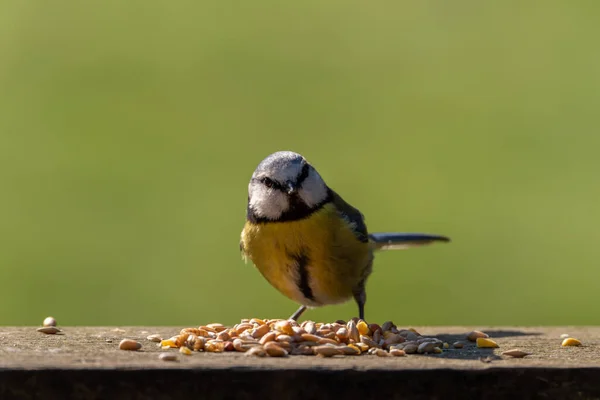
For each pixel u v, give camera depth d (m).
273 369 5.06
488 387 5.16
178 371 5.02
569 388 5.20
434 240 9.97
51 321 7.20
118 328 7.21
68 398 4.98
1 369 4.98
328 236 7.69
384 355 5.80
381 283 13.14
